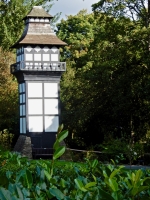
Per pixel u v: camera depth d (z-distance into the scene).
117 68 36.16
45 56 35.59
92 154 28.66
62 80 44.09
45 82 35.47
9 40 46.00
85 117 37.25
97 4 37.31
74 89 38.50
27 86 35.25
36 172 3.57
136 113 35.38
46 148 35.09
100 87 36.66
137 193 3.37
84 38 59.75
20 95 36.50
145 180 3.69
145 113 35.38
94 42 37.88
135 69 35.25
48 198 3.08
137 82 34.84
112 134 35.78
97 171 4.45
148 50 35.09
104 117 37.34
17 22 46.84
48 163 4.45
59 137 3.47
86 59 38.47
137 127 36.06
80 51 55.88
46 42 35.41
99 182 3.96
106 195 2.88
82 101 38.03
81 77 37.66
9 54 45.72
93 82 36.69
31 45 35.44
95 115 37.62
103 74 35.44
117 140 27.67
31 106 35.28
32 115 35.28
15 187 2.75
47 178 3.54
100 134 38.31
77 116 37.34
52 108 35.47
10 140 38.34
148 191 3.48
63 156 30.52
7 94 42.03
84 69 37.38
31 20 36.19
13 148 39.12
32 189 3.15
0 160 4.76
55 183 3.50
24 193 2.86
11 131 40.91
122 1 36.56
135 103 35.06
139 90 33.84
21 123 36.47
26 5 47.59
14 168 4.58
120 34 36.94
